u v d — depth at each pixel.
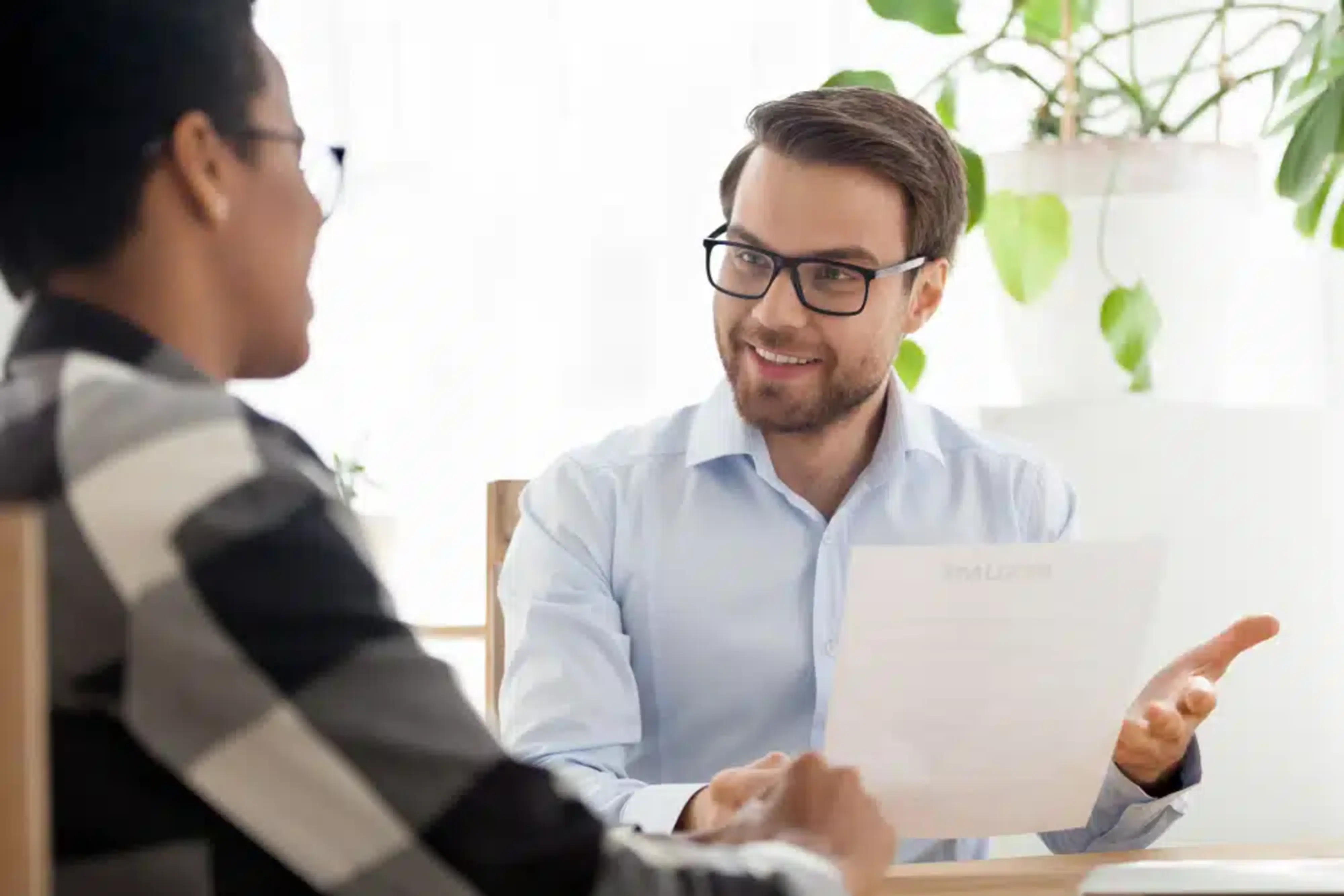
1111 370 2.25
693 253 2.99
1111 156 2.20
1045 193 2.21
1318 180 2.22
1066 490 2.00
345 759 0.78
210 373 0.94
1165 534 2.24
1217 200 2.22
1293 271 2.58
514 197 3.04
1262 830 2.28
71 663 0.76
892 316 1.78
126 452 0.79
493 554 2.07
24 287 0.92
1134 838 1.59
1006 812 1.40
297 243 0.97
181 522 0.77
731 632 1.84
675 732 1.85
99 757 0.77
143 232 0.90
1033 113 2.47
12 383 0.85
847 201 1.72
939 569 1.29
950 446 1.97
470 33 3.03
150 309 0.91
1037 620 1.32
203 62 0.91
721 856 0.92
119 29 0.88
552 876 0.82
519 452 3.08
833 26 2.90
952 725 1.34
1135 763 1.54
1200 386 2.28
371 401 3.10
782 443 1.87
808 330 1.74
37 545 0.69
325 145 1.07
